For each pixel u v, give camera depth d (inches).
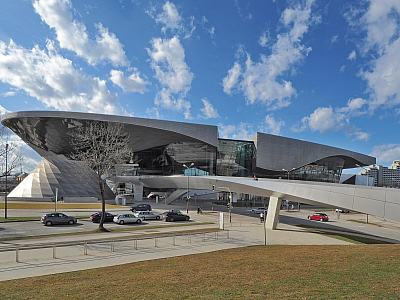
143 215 1332.4
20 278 390.9
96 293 298.2
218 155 3041.3
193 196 3376.0
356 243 838.5
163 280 352.2
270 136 3117.6
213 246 706.8
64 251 609.0
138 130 2615.7
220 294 275.7
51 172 2111.2
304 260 471.8
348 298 242.5
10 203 1612.9
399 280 306.3
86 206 1731.1
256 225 1234.6
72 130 2485.2
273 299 248.7
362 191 488.1
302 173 3499.0
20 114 2358.5
